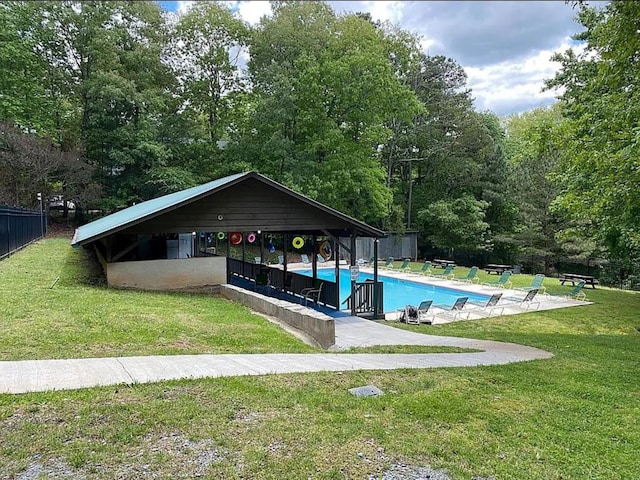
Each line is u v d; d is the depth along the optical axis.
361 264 25.94
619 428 3.75
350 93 23.75
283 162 24.30
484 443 3.33
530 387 4.91
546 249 24.78
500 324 11.70
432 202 30.50
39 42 24.67
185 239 18.89
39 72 24.75
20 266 12.06
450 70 32.22
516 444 3.35
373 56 23.95
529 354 7.09
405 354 6.88
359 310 12.40
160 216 10.69
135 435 3.18
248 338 6.81
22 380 4.20
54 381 4.21
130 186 25.20
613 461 3.12
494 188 29.34
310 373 4.97
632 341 8.88
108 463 2.80
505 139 39.88
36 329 5.98
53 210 29.19
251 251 27.27
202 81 27.81
